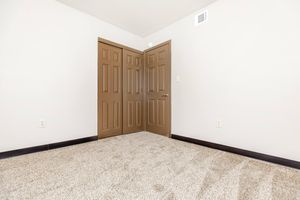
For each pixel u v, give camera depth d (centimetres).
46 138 212
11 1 184
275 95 169
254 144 185
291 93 159
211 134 227
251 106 187
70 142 234
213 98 225
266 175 141
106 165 162
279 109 167
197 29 246
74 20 240
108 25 286
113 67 296
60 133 225
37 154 194
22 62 192
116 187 122
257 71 182
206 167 158
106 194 113
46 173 144
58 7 223
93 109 263
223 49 213
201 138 240
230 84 206
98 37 271
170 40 289
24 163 166
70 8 236
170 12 251
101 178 136
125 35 317
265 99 176
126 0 221
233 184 126
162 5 233
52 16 217
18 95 190
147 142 254
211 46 227
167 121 294
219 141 218
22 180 131
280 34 165
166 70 298
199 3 227
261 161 175
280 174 143
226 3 210
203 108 238
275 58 169
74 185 124
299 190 118
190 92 256
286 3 161
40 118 207
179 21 274
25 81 195
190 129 256
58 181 130
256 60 183
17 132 189
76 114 242
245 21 192
